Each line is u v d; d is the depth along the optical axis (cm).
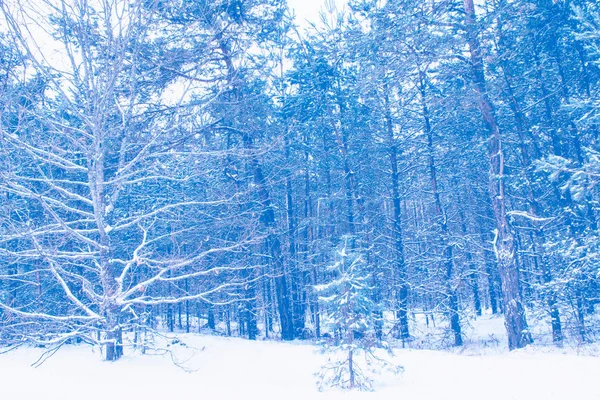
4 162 928
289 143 1656
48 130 1050
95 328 973
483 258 2280
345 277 809
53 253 953
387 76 1516
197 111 1162
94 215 1007
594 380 727
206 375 907
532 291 2103
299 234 2794
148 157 1102
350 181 2136
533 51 1631
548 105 1688
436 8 1409
